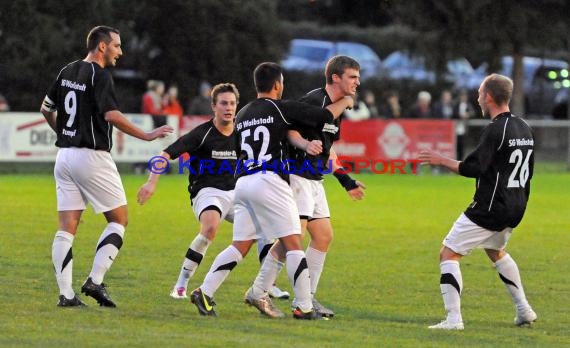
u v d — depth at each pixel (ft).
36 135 268.82
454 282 94.58
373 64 408.87
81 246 144.05
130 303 102.53
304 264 94.99
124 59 359.66
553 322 99.81
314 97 98.94
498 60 363.56
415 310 104.99
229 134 110.32
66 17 329.31
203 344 81.76
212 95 110.32
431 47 365.61
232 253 96.22
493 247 96.43
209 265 131.75
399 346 84.58
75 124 97.35
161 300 105.40
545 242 160.25
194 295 96.12
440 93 394.11
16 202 201.05
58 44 325.83
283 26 385.70
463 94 317.63
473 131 310.86
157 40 358.02
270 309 97.45
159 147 279.28
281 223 94.22
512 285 97.66
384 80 394.32
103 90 96.12
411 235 165.89
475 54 363.76
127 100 352.90
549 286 120.67
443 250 96.12
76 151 97.35
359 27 456.45
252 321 93.86
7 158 266.16
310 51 414.00
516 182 93.61
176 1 352.28
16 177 266.16
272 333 88.07
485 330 94.63
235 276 122.83
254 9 358.43
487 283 122.21
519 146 93.15
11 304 98.84
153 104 286.25
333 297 111.55
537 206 214.48
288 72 389.39
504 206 93.25
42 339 82.23
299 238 95.09
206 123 110.32
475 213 94.12
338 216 191.72
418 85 395.34
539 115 419.74
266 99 95.86
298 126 95.81
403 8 363.15
